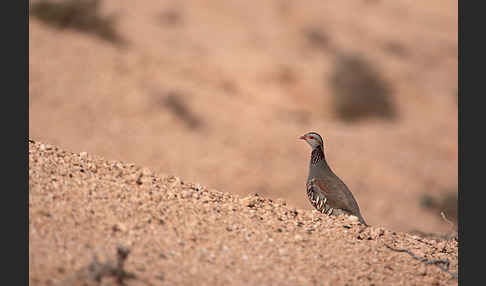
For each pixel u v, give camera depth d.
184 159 26.05
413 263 9.30
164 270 7.52
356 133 32.66
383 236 10.27
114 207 8.81
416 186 27.34
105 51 34.91
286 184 25.73
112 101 29.66
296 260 8.59
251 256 8.42
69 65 32.19
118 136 26.92
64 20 38.44
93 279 6.89
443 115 37.00
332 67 37.75
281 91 35.97
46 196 8.55
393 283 8.52
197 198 9.99
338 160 28.36
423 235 12.69
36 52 32.78
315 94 36.19
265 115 32.38
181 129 28.72
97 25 38.22
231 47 38.06
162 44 37.50
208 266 7.88
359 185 26.55
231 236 8.90
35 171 9.22
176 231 8.64
